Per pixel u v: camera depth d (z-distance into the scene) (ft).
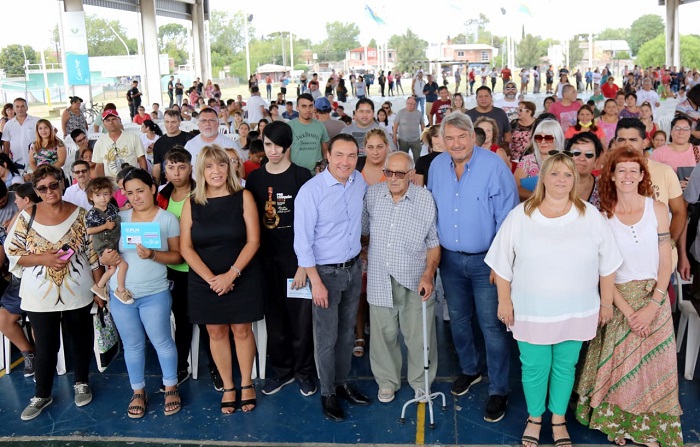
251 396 13.65
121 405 13.98
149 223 12.61
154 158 21.02
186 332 14.71
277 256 13.51
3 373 15.76
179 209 14.05
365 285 15.39
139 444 12.48
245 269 12.93
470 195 12.25
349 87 178.29
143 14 97.91
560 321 10.94
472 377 13.87
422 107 91.61
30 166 25.98
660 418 11.36
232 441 12.44
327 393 13.17
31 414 13.61
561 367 11.40
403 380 14.56
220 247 12.68
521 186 14.60
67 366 15.88
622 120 14.32
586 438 11.93
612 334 11.40
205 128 18.71
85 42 74.28
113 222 12.92
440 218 12.65
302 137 20.54
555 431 11.69
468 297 13.17
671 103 54.29
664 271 11.19
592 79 133.69
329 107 25.77
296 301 13.50
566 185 10.60
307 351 13.89
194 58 119.34
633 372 11.27
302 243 12.32
